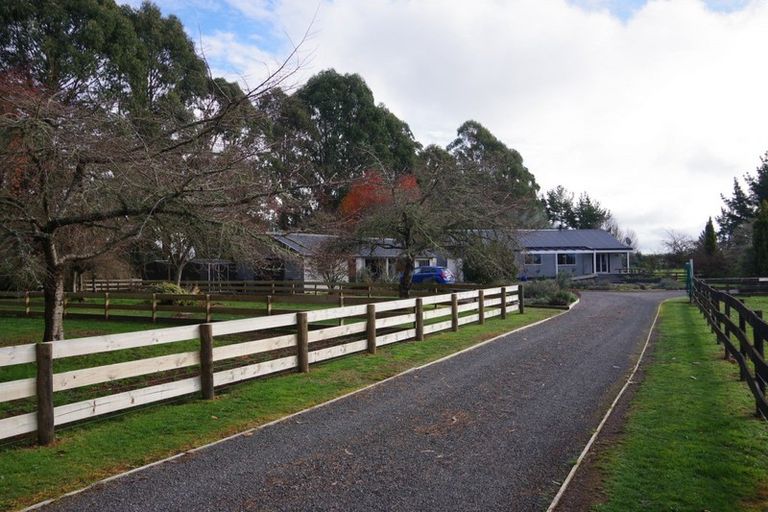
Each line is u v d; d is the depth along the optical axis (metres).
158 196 9.75
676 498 4.55
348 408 7.40
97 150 9.60
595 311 20.81
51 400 5.99
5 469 5.27
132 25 28.77
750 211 58.47
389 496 4.66
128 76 25.77
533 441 6.05
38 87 14.06
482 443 6.00
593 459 5.48
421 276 35.38
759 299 24.89
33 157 9.49
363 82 45.47
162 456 5.65
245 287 28.59
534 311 20.64
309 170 18.62
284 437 6.23
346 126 43.91
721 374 9.13
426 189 19.91
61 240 11.80
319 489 4.81
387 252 36.28
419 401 7.74
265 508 4.45
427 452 5.72
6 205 10.05
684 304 23.75
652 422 6.64
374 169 28.23
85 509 4.45
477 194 19.62
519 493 4.71
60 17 26.00
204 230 10.45
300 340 9.59
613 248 49.12
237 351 8.39
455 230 19.41
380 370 9.78
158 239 12.34
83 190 9.88
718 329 11.83
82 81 13.82
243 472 5.21
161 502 4.57
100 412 6.52
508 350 11.84
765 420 6.47
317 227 15.27
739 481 4.87
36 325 17.80
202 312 17.47
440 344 12.52
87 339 6.40
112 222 11.55
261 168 14.61
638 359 10.90
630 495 4.62
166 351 12.08
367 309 11.35
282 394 8.09
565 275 37.81
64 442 6.04
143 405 7.42
